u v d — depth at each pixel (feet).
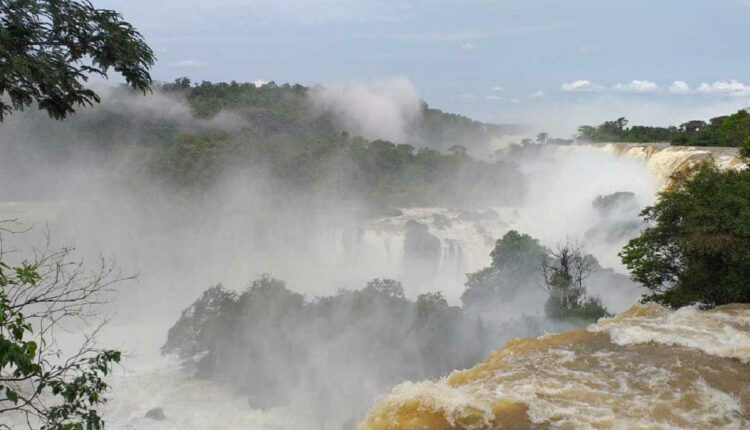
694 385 37.27
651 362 40.86
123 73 31.78
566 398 36.11
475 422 33.35
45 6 27.94
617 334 45.83
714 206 63.41
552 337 47.47
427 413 34.42
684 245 62.80
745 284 59.57
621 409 34.71
